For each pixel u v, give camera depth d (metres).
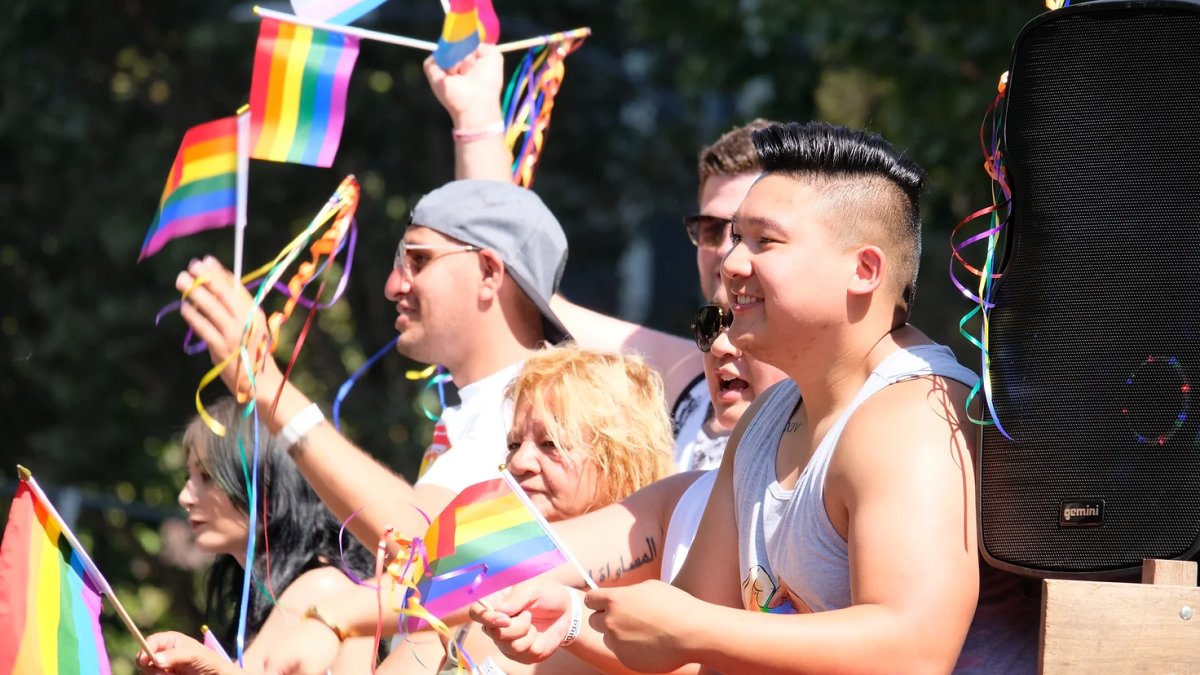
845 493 7.21
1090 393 7.24
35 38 30.89
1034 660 7.59
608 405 10.04
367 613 9.41
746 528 7.96
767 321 7.58
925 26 24.95
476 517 8.01
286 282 30.11
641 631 7.13
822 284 7.50
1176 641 6.95
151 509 26.73
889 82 25.62
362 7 10.14
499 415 11.18
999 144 7.72
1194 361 7.17
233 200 8.84
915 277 7.82
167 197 8.68
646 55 35.44
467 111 12.84
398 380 31.05
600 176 34.84
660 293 42.97
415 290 11.79
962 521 7.13
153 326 30.08
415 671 9.41
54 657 8.11
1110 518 7.14
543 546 7.94
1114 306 7.29
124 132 31.31
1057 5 7.86
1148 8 7.36
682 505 9.12
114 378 30.28
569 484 9.91
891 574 6.93
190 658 8.19
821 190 7.56
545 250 11.91
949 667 6.94
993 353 7.48
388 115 31.81
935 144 24.50
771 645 6.93
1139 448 7.16
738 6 29.48
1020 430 7.28
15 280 31.11
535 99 13.32
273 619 10.90
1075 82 7.48
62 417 30.50
